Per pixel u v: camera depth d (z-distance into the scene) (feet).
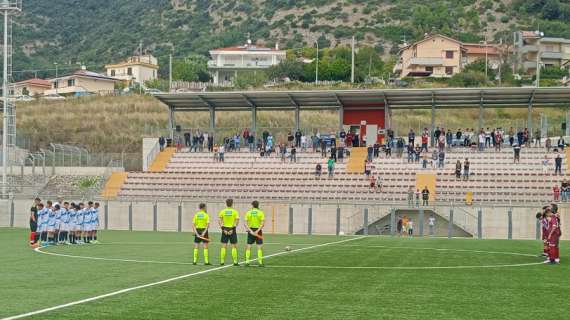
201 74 567.59
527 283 75.46
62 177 240.53
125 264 91.86
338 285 70.90
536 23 593.01
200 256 104.99
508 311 57.16
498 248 131.75
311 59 554.87
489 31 599.57
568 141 241.96
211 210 204.85
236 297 61.98
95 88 522.47
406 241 153.17
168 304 57.77
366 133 241.14
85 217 139.54
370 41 607.37
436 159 220.43
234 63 577.43
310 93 229.04
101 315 52.44
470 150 226.79
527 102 230.27
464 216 190.80
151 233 184.14
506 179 210.18
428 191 195.42
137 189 223.92
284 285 70.28
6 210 215.51
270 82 476.54
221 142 261.65
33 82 528.63
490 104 234.38
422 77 452.35
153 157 239.71
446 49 488.85
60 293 63.62
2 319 50.06
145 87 481.46
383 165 222.89
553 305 60.49
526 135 229.25
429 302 61.05
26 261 96.78
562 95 224.12
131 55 652.07
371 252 116.06
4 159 222.28
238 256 104.99
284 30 651.25
